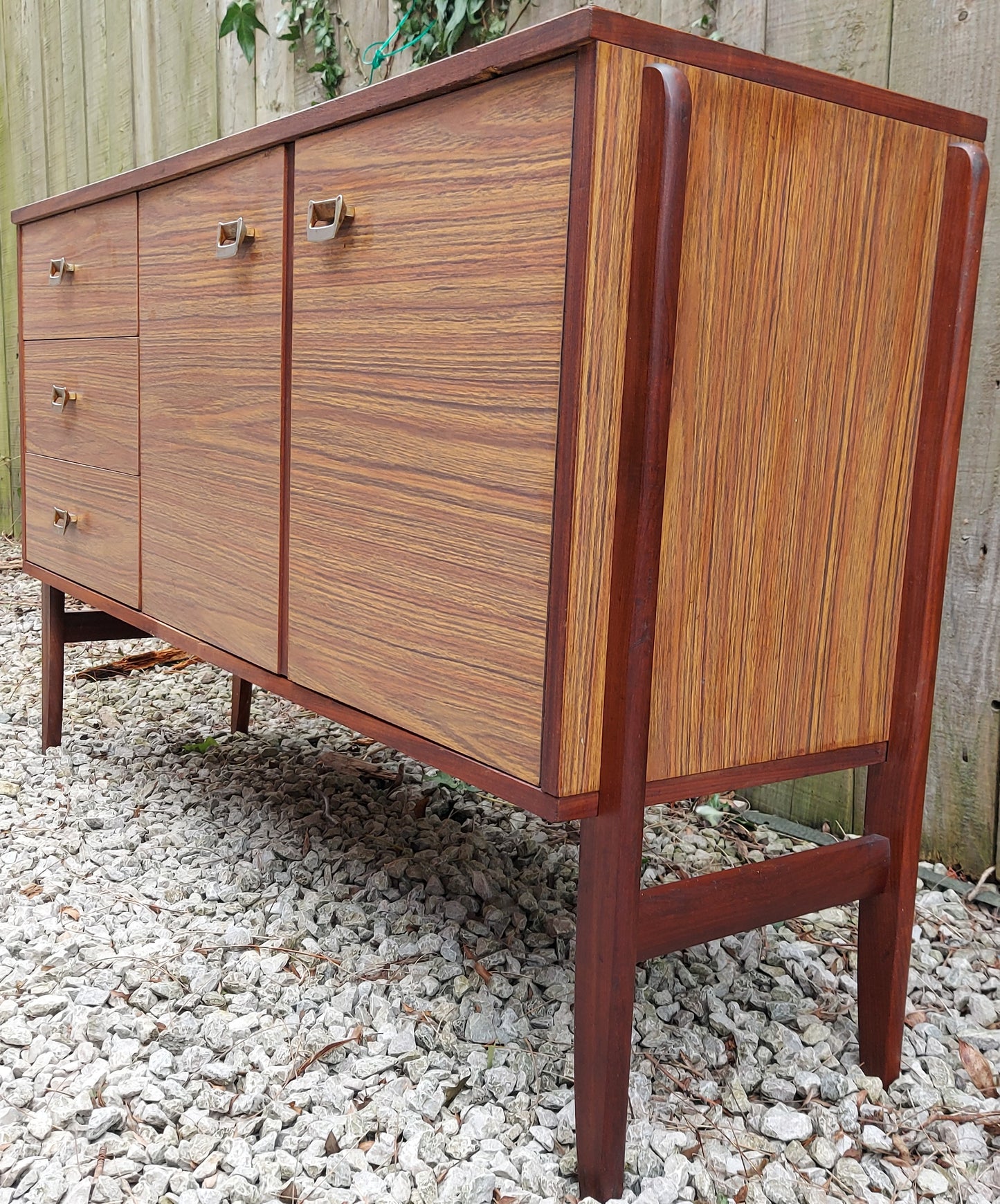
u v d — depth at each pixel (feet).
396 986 4.16
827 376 3.34
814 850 3.61
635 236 2.78
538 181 2.86
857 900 3.78
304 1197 3.10
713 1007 4.12
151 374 5.13
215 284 4.51
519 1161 3.27
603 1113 3.09
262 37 9.08
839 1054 3.98
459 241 3.15
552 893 5.02
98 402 5.71
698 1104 3.63
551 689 2.95
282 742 7.22
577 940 3.15
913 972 4.52
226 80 9.64
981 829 5.21
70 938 4.48
